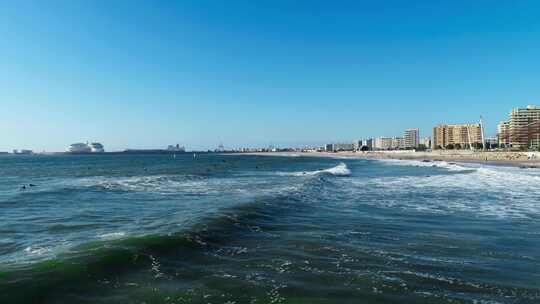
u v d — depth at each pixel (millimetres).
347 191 22812
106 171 51438
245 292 6332
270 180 32906
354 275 7230
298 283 6777
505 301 6051
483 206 16766
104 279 6828
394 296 6203
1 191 24266
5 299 5793
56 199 19953
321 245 9547
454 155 110250
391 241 10070
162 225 11891
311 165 74062
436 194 21297
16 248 9391
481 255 8750
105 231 11391
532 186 25625
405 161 91625
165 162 97125
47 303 5801
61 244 9617
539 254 8875
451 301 6020
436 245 9656
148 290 6383
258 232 10961
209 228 10812
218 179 34594
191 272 7336
